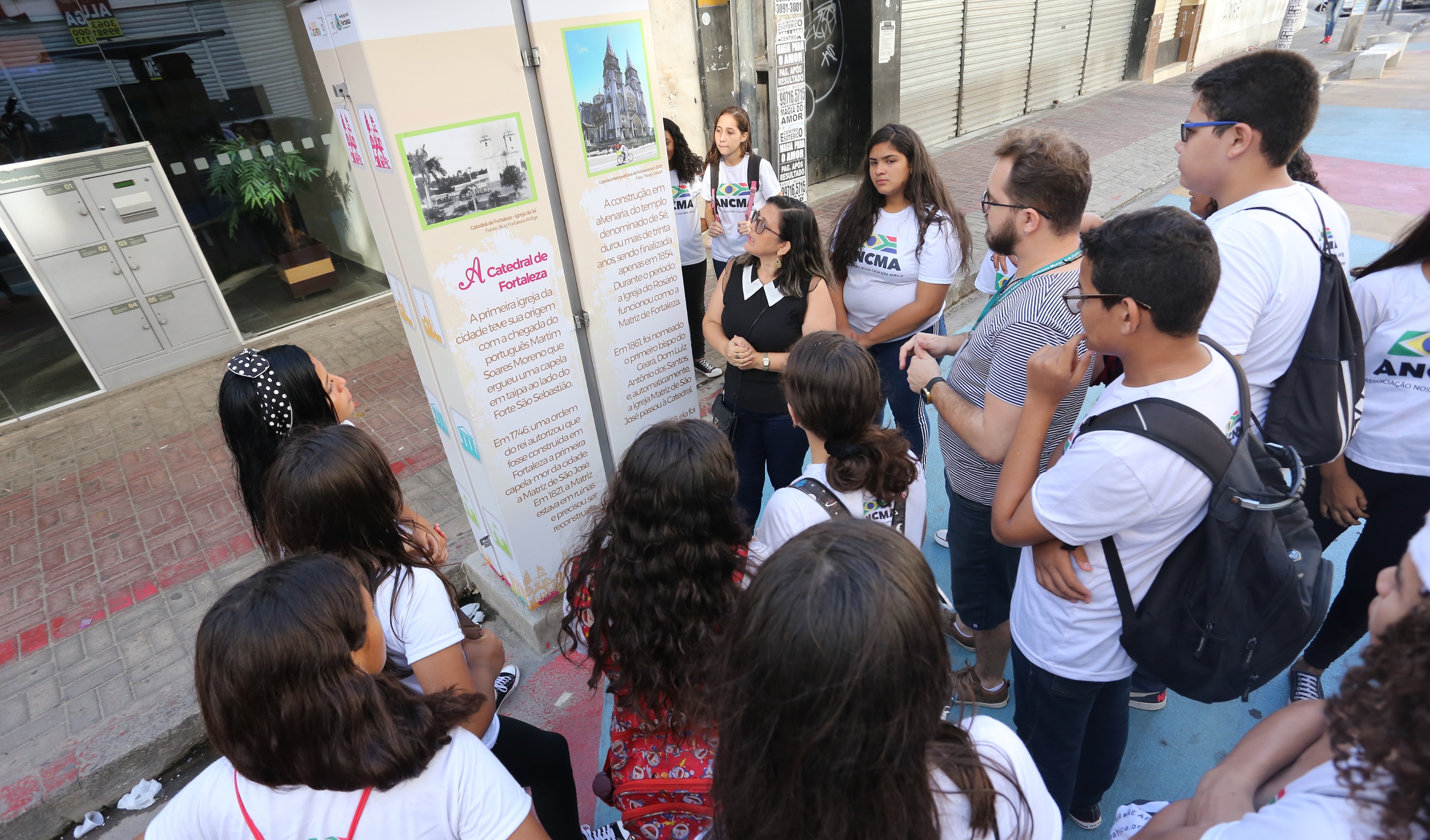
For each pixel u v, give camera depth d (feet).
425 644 5.08
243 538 12.17
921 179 9.42
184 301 18.80
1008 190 6.14
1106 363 6.30
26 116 15.99
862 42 27.84
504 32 7.01
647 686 4.75
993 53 34.35
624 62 8.04
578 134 7.88
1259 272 5.89
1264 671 4.81
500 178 7.37
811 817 2.80
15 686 9.49
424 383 8.82
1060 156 5.88
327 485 4.97
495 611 10.61
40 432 16.43
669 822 5.01
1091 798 6.84
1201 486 4.40
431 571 5.41
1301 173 8.50
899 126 9.35
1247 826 2.67
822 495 5.70
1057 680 5.42
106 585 11.30
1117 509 4.47
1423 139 29.76
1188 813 3.18
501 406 8.13
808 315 8.91
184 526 12.60
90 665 9.75
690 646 4.65
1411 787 2.12
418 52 6.50
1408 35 56.18
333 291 21.58
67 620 10.62
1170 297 4.19
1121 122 35.94
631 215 8.68
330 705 3.32
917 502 6.09
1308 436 6.10
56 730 8.79
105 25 16.49
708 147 23.22
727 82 23.17
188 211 18.52
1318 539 4.87
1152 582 4.86
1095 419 4.70
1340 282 5.90
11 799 7.96
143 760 8.62
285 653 3.26
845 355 5.53
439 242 7.12
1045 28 36.96
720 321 9.70
